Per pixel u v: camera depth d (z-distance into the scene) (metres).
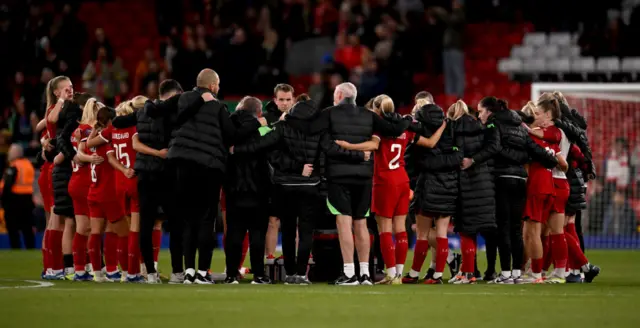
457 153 43.00
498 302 31.75
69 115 44.75
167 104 40.06
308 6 103.75
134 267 42.47
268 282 42.41
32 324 25.52
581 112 87.69
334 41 100.12
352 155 40.16
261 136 40.72
